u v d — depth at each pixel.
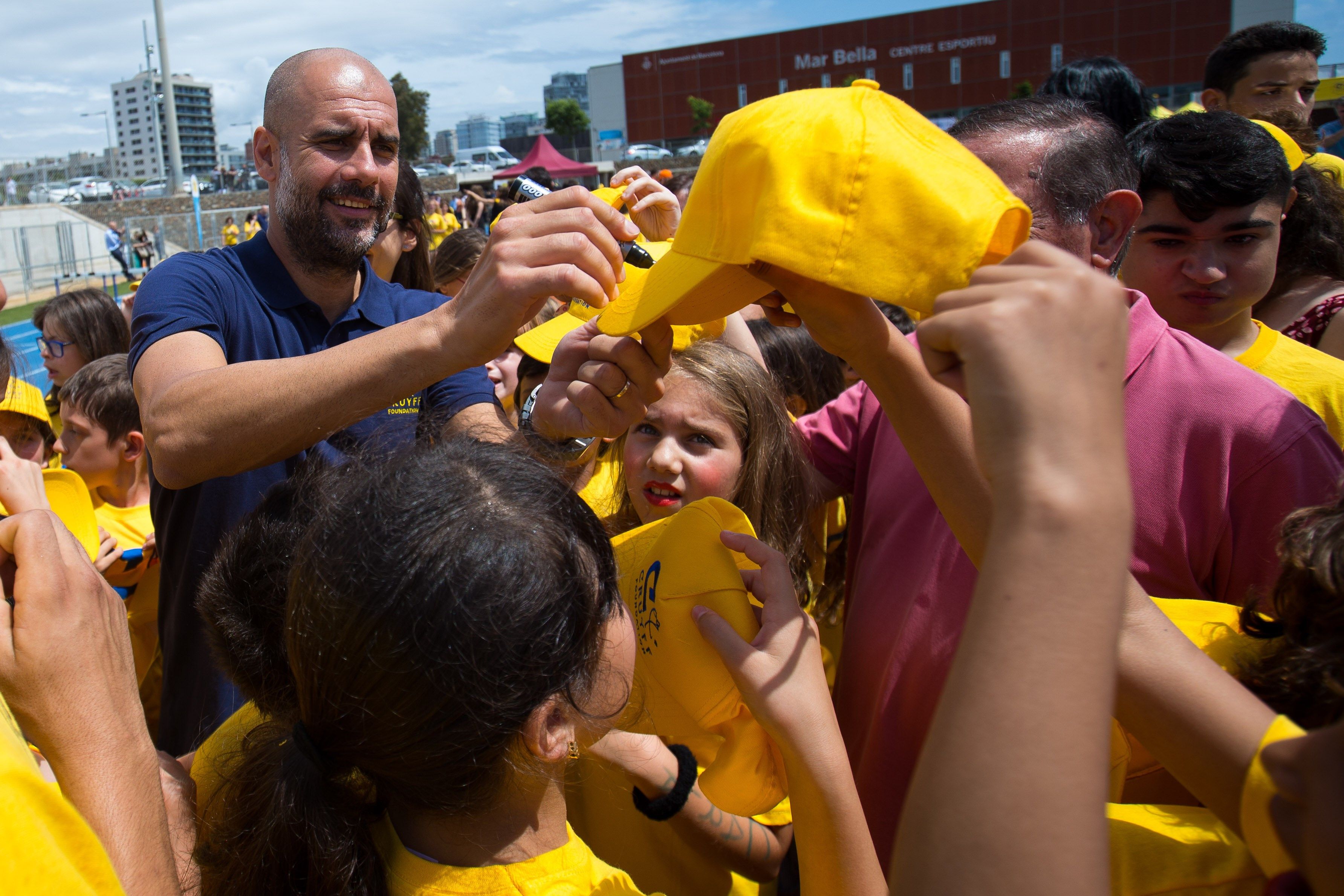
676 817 1.45
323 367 1.26
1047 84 2.98
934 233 0.81
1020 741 0.54
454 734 0.90
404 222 3.29
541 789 1.03
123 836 0.87
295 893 0.95
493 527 0.92
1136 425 1.45
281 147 1.84
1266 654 1.03
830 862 1.07
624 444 2.03
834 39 49.50
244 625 1.21
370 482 0.99
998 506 0.58
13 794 0.62
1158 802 1.26
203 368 1.60
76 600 0.91
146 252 22.11
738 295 1.12
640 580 1.32
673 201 1.60
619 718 1.13
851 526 1.85
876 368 1.00
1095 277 0.59
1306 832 0.66
